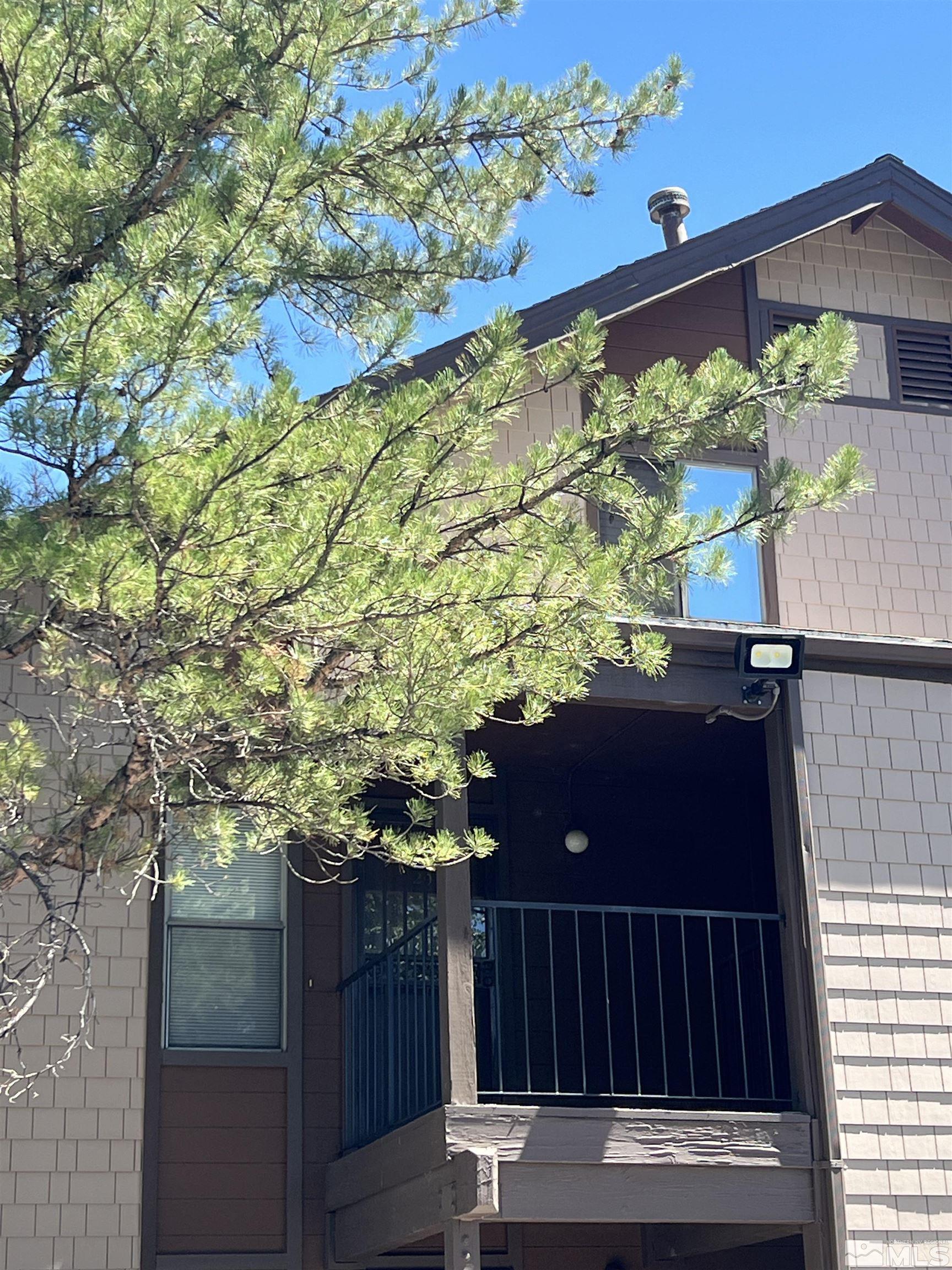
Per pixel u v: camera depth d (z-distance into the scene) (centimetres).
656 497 669
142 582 565
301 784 631
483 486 661
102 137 661
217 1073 845
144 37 670
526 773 1052
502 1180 727
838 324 659
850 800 866
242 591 598
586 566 637
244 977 871
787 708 862
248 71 673
